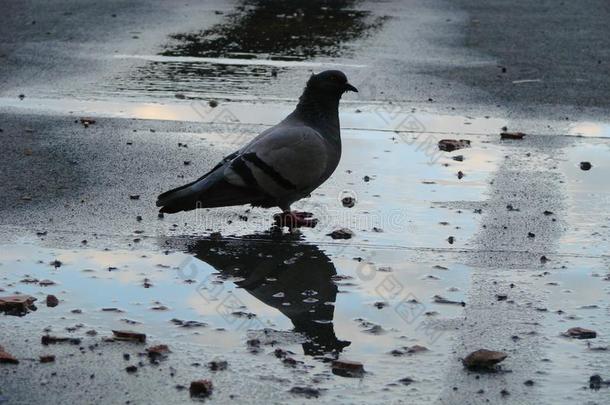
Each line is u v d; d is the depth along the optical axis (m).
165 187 12.60
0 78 17.50
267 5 23.81
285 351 8.48
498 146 14.45
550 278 10.08
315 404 7.66
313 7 23.69
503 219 11.68
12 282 9.84
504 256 10.62
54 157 13.61
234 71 18.03
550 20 22.84
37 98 16.38
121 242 10.89
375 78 17.80
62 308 9.31
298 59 18.92
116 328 8.92
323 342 8.71
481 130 15.17
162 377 8.02
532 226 11.48
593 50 20.16
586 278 10.09
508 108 16.28
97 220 11.47
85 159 13.57
